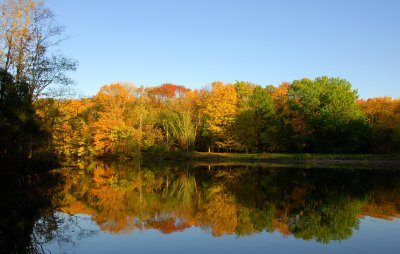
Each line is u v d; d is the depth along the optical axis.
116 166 51.06
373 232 14.04
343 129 57.97
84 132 61.62
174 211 18.66
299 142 62.22
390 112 64.62
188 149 64.38
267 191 25.38
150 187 28.23
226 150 70.69
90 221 16.28
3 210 18.22
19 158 29.77
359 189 25.86
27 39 29.83
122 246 12.42
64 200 21.58
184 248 12.16
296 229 14.62
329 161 53.44
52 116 32.72
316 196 22.92
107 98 66.12
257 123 63.44
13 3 29.19
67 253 11.61
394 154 55.28
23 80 29.08
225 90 67.50
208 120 66.44
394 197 22.38
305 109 61.03
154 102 87.25
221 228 14.96
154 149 63.03
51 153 39.53
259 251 11.74
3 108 26.83
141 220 16.56
